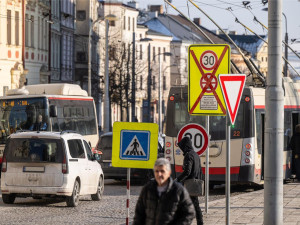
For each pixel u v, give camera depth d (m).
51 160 33.03
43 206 33.56
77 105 55.38
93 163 36.12
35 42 102.50
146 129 21.58
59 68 118.44
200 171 25.02
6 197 33.91
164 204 14.45
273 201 22.25
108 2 181.00
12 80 91.94
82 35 145.25
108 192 41.41
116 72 129.62
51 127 50.84
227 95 21.83
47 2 108.88
